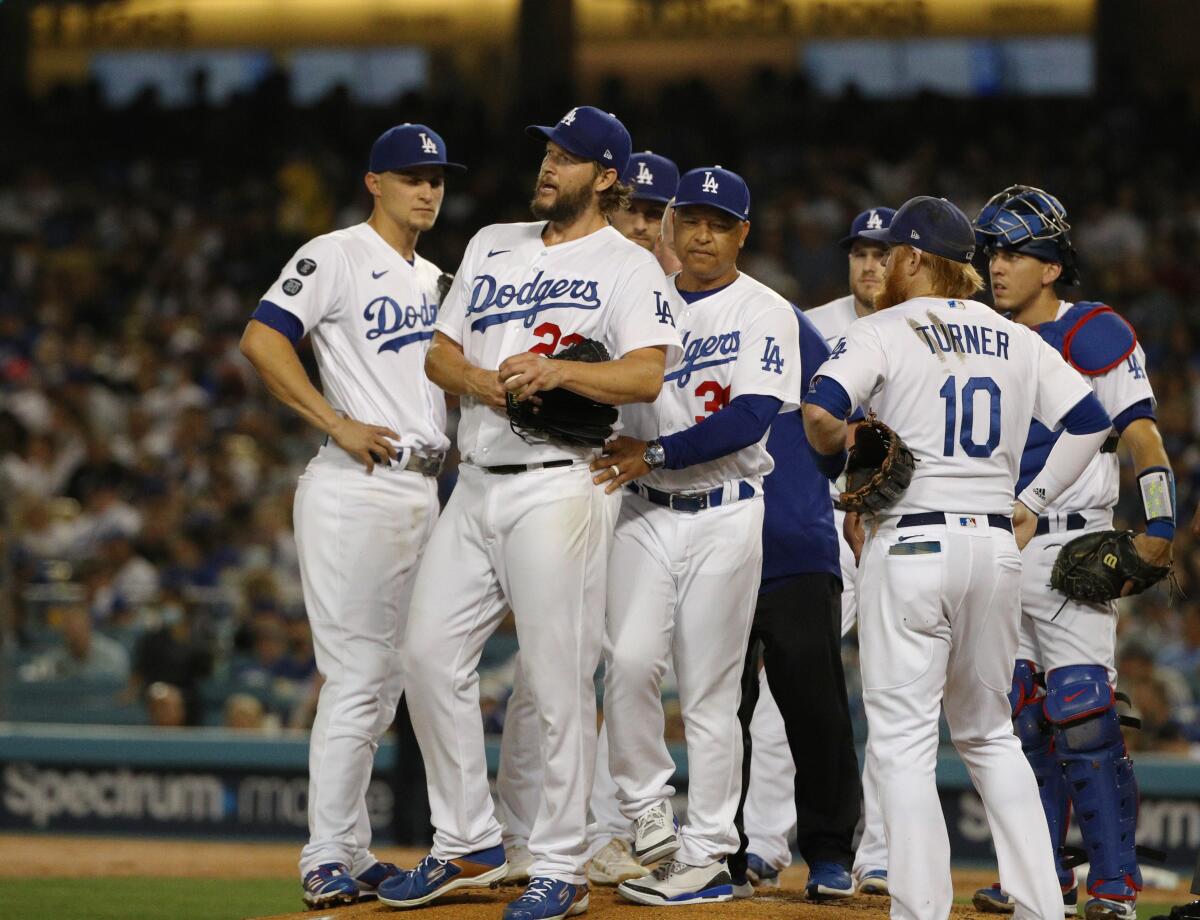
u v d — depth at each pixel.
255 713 39.09
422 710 17.78
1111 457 20.30
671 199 21.23
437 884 17.78
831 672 20.14
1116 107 80.38
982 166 76.19
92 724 40.78
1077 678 19.36
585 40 86.88
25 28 89.19
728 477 18.53
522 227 18.44
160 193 80.88
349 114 85.31
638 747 18.36
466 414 17.94
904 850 16.23
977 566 16.45
